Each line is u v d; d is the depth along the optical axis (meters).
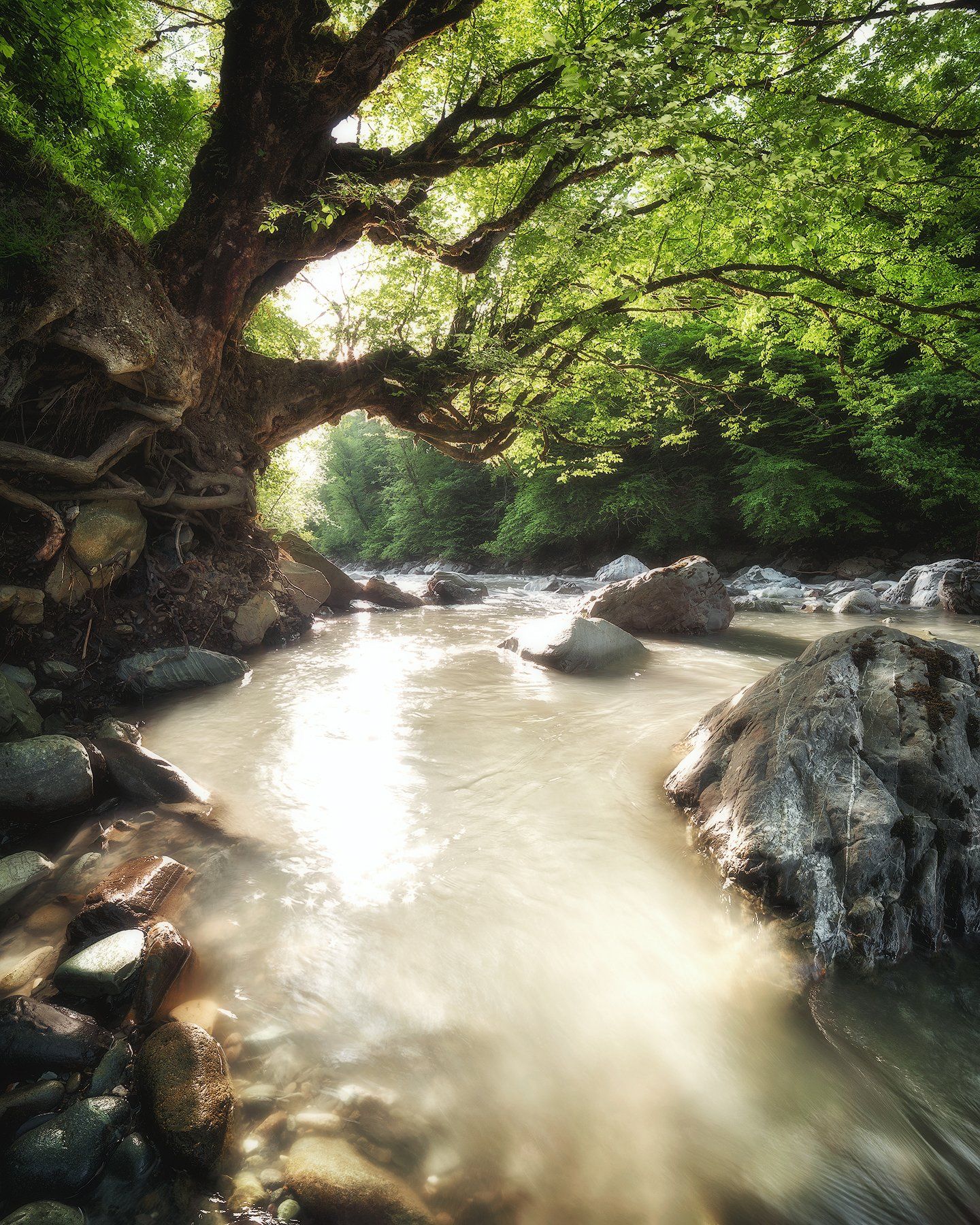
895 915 2.77
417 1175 1.78
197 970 2.52
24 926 2.73
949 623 12.98
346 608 14.18
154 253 7.46
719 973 2.62
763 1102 2.10
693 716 5.85
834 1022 2.40
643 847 3.48
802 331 11.34
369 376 10.00
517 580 28.55
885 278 9.63
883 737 3.23
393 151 10.57
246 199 7.55
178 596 7.35
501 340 10.12
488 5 9.58
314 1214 1.64
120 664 6.30
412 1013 2.39
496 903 3.03
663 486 25.98
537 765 4.66
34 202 5.20
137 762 4.04
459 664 8.35
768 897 2.84
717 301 11.05
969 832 2.94
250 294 8.46
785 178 5.59
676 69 5.97
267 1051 2.17
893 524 22.86
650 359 23.52
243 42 7.05
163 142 10.05
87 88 7.37
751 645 10.42
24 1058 1.97
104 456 6.21
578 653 8.05
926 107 8.55
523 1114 2.01
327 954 2.66
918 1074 2.20
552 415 11.75
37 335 5.27
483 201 11.28
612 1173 1.84
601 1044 2.30
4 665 5.18
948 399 19.25
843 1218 1.77
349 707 6.20
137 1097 1.92
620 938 2.81
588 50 4.67
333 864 3.34
